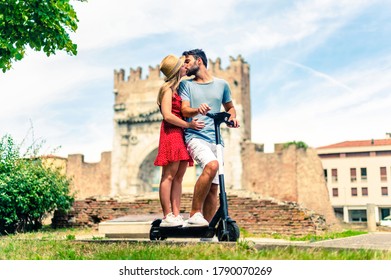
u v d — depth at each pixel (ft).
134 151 114.52
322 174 100.53
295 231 51.34
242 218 54.13
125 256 15.33
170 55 17.31
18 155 52.01
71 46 31.55
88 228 57.77
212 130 17.08
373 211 73.87
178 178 17.38
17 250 19.34
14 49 29.12
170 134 16.88
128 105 116.88
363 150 130.52
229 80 110.42
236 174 104.37
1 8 28.45
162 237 17.47
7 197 48.62
